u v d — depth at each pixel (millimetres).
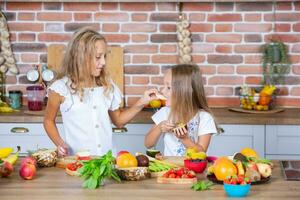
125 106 4750
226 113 4395
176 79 3379
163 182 2451
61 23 4734
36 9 4727
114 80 4723
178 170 2494
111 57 4711
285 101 4699
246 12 4676
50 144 4285
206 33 4695
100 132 3443
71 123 3441
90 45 3332
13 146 4281
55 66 4742
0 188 2346
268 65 4668
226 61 4715
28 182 2447
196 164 2613
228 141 4246
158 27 4711
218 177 2420
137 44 4727
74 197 2213
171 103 3387
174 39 4715
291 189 2330
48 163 2738
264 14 4672
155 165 2623
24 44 4750
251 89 4531
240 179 2244
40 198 2197
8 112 4398
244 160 2531
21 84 4777
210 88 4734
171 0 4539
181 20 4664
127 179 2482
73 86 3393
